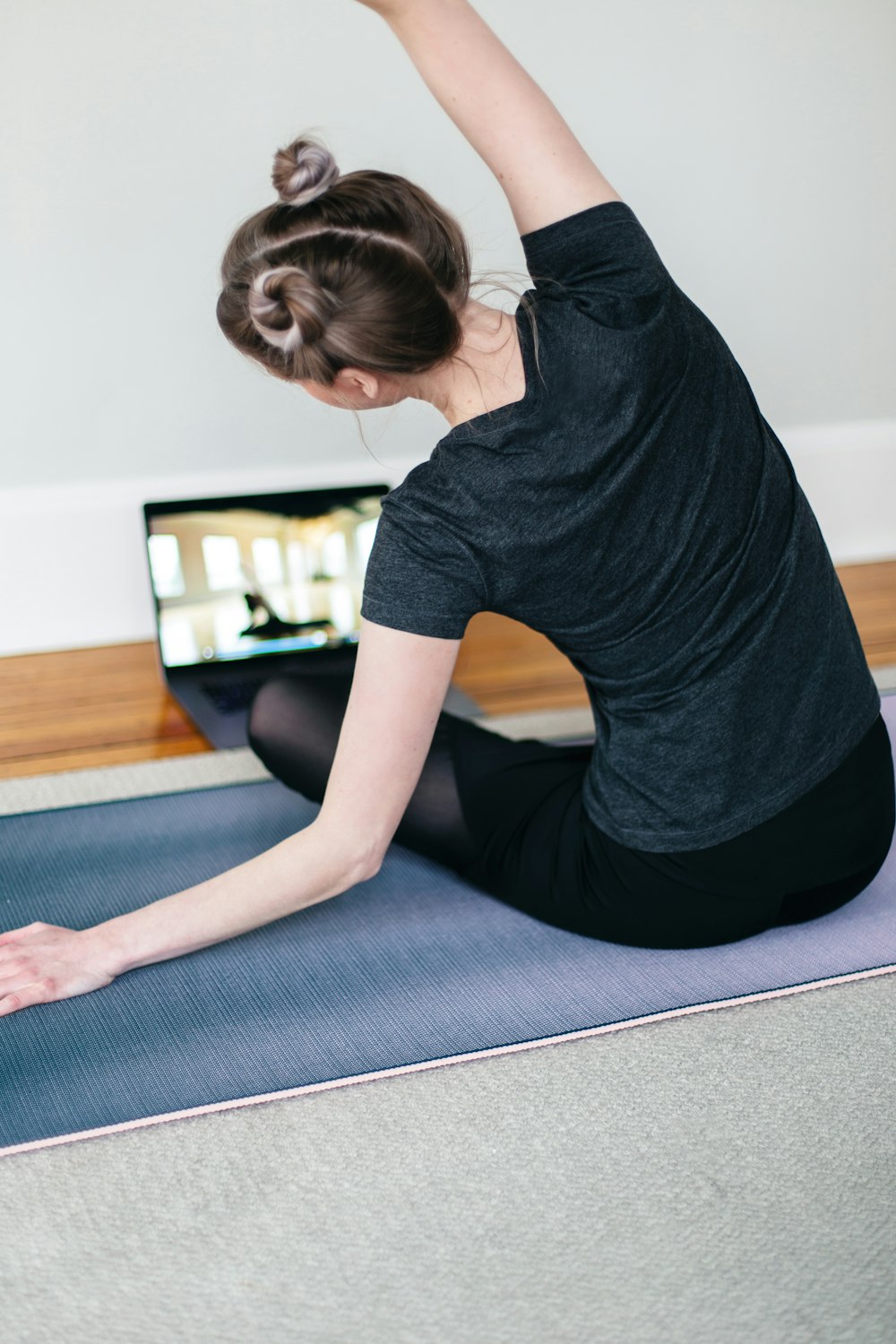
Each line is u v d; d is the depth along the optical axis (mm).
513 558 1303
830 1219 1274
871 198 3355
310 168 1229
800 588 1437
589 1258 1225
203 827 2115
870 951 1724
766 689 1444
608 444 1253
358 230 1208
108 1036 1559
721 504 1342
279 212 1243
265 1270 1211
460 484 1286
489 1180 1329
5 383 2844
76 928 1798
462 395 1323
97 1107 1432
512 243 3084
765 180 3244
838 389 3545
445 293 1263
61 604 3039
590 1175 1336
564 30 2953
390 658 1375
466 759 1828
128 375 2922
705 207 3229
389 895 1897
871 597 3303
